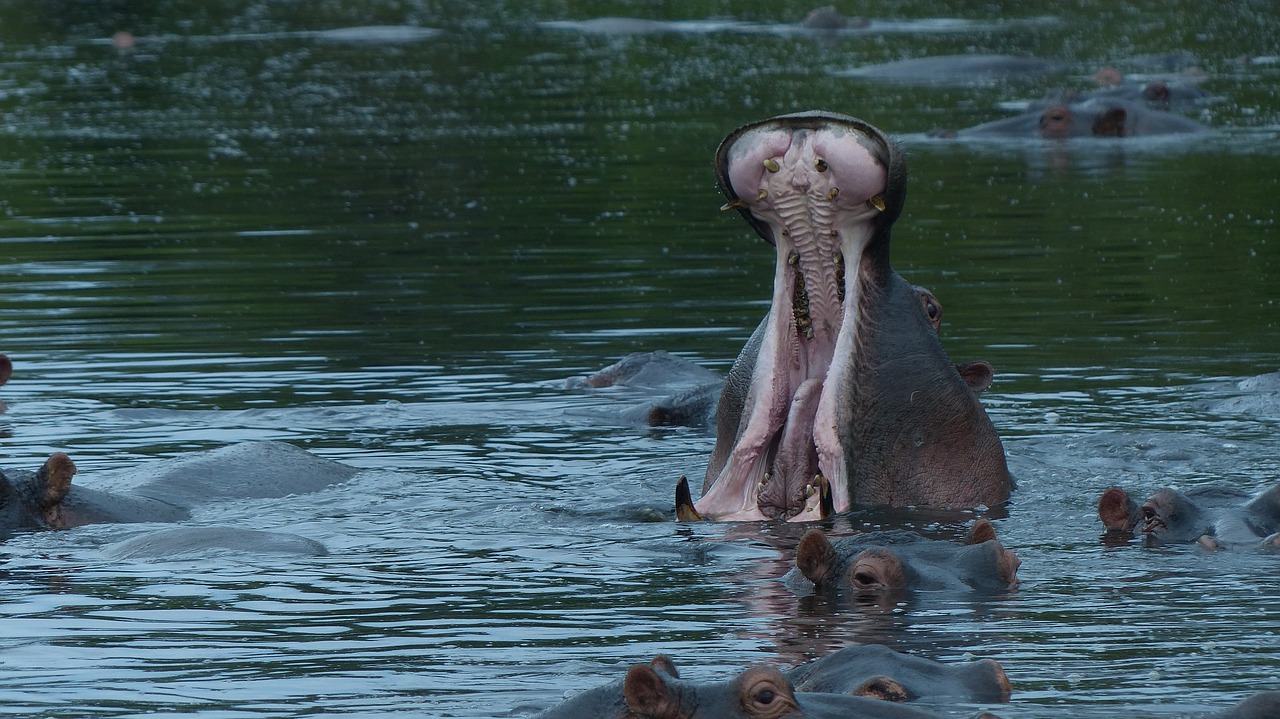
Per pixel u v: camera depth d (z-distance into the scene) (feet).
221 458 120.88
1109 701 69.51
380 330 179.32
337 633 83.56
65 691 73.92
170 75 442.50
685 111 362.33
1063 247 220.64
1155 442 127.85
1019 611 85.61
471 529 106.93
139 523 109.09
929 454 111.34
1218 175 276.62
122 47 504.84
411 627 84.58
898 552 92.89
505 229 239.71
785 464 111.96
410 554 100.68
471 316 185.78
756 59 454.40
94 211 260.42
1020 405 142.61
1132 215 242.17
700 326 179.01
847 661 72.23
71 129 353.72
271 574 95.96
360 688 73.92
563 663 77.51
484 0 632.79
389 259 219.41
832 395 110.01
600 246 226.17
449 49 493.36
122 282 207.41
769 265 211.61
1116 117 326.44
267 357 167.22
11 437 135.03
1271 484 114.11
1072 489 115.24
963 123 344.69
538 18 570.46
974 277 202.59
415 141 330.13
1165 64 422.41
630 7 593.42
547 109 372.17
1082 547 100.32
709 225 239.91
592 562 98.32
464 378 157.79
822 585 91.15
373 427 139.23
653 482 120.37
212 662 78.59
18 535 106.11
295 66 460.14
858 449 110.73
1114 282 197.57
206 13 600.80
